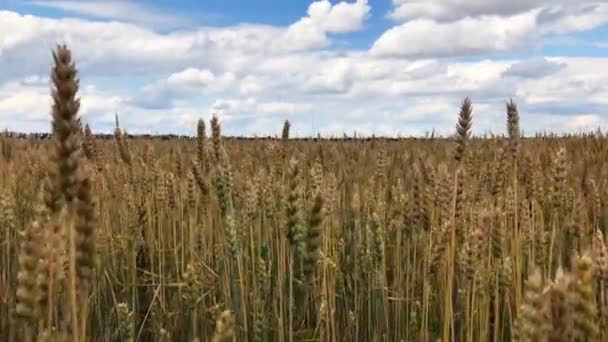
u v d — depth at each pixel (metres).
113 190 10.57
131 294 9.16
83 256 3.39
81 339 3.35
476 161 10.31
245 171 11.78
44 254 3.29
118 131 11.09
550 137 19.98
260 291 7.63
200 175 8.57
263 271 7.76
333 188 7.29
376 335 7.75
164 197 9.82
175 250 8.70
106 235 8.82
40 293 3.29
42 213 3.97
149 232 9.91
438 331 7.76
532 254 7.05
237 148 15.61
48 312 3.29
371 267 8.17
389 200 10.66
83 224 3.38
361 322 8.42
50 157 3.34
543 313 2.33
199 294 7.82
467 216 7.35
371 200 9.75
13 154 14.09
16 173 11.84
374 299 8.21
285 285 7.62
